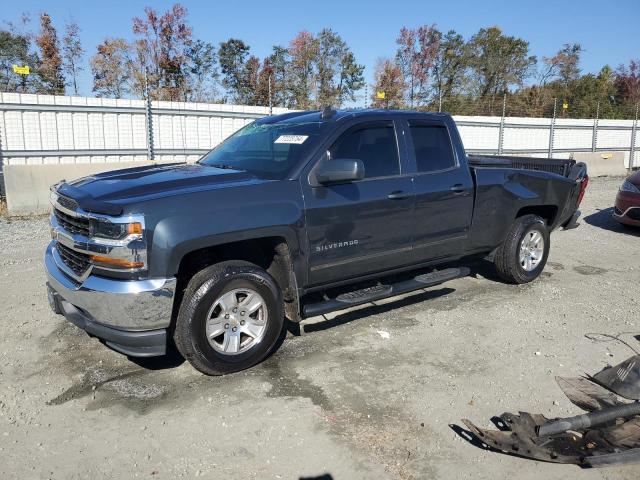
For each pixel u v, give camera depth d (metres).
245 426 3.44
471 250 5.78
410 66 40.66
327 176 4.29
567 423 3.23
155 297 3.62
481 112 34.94
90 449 3.20
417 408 3.68
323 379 4.05
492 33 45.44
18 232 8.98
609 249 8.49
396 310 5.52
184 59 34.91
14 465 3.05
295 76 37.19
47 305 5.45
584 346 4.71
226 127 15.96
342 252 4.59
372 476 2.99
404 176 5.01
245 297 4.07
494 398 3.83
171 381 4.00
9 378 4.01
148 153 14.76
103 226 3.61
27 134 13.09
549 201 6.34
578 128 23.42
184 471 3.02
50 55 29.78
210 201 3.86
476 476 3.02
